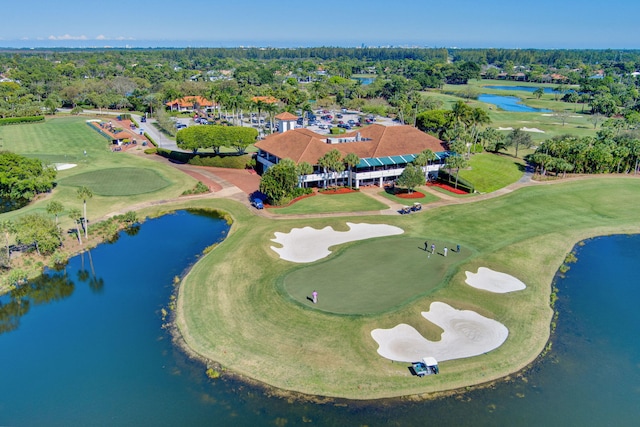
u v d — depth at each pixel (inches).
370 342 1866.4
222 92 7618.1
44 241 2719.0
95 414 1540.4
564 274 2509.8
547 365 1769.2
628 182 4131.4
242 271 2481.5
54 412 1551.4
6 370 1765.5
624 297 2282.2
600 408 1563.7
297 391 1622.8
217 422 1493.6
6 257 2576.3
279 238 2913.4
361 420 1498.5
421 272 2449.6
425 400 1583.4
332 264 2549.2
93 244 2945.4
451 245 2815.0
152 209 3563.0
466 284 2329.0
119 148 5610.2
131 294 2331.4
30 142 5885.8
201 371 1732.3
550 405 1573.6
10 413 1549.0
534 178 4291.3
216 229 3184.1
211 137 4702.3
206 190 3969.0
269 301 2174.0
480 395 1610.5
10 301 2306.8
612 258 2709.2
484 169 4495.6
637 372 1740.9
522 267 2554.1
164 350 1863.9
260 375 1700.3
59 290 2389.3
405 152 4215.1
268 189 3464.6
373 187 4047.7
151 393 1626.5
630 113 7578.7
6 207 3523.6
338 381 1663.4
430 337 1910.7
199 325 2015.3
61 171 4515.3
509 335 1941.4
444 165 4313.5
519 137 5068.9
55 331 2025.1
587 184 4079.7
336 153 3732.8
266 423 1488.7
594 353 1846.7
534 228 3120.1
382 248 2763.3
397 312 2055.9
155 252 2827.3
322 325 1973.4
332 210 3440.0
